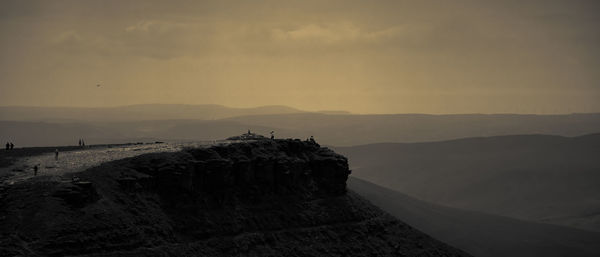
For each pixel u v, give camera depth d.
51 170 156.38
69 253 131.75
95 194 146.00
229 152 183.88
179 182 165.50
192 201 168.25
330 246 187.50
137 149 185.75
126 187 155.88
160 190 164.62
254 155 188.75
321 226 192.75
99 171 156.50
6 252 124.12
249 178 184.25
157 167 165.88
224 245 165.25
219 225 169.00
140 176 160.50
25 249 127.31
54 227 133.12
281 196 192.25
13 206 136.50
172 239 155.25
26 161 169.62
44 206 136.38
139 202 155.88
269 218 183.00
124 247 141.12
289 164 195.75
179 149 180.00
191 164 169.62
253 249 170.25
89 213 140.75
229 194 177.62
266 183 189.25
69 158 172.25
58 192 140.38
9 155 181.88
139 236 145.88
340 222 199.88
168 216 160.62
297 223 188.00
